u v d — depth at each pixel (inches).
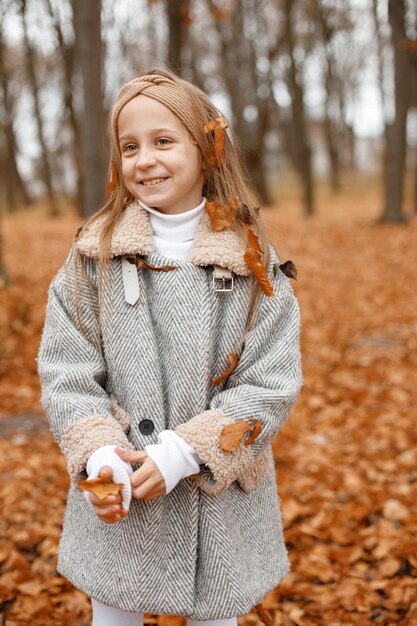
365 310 285.7
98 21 238.8
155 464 52.8
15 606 94.6
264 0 727.7
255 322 60.2
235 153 65.3
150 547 58.5
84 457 53.6
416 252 414.6
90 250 59.4
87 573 60.6
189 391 57.4
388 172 535.5
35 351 226.8
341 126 1248.8
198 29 775.1
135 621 63.5
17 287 307.1
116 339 58.6
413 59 525.7
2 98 911.0
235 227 60.9
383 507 118.6
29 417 173.6
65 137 1083.9
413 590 95.1
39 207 987.9
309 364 213.8
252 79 749.9
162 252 60.3
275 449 147.8
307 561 102.5
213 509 58.6
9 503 124.4
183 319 57.8
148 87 59.2
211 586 58.7
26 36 583.2
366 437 153.0
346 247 457.1
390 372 199.8
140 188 59.8
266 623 69.9
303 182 668.1
